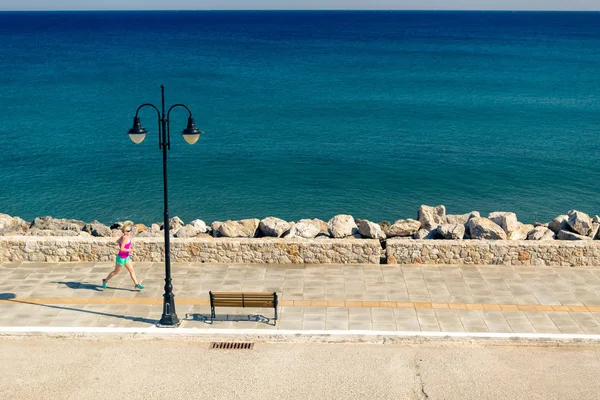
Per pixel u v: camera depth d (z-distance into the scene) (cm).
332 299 1862
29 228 2975
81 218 3641
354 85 8800
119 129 5819
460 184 4256
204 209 3797
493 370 1539
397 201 3966
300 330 1688
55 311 1791
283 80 9338
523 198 4009
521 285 1941
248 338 1670
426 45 16838
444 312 1781
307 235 2484
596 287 1925
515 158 4844
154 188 4119
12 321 1731
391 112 6700
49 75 9844
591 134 5653
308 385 1487
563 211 3794
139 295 1892
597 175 4428
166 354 1616
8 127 5872
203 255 2108
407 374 1528
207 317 1766
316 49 15238
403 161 4762
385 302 1839
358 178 4362
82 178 4297
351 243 2086
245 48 15488
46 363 1578
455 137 5547
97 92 8106
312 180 4319
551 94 7975
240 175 4403
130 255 2059
